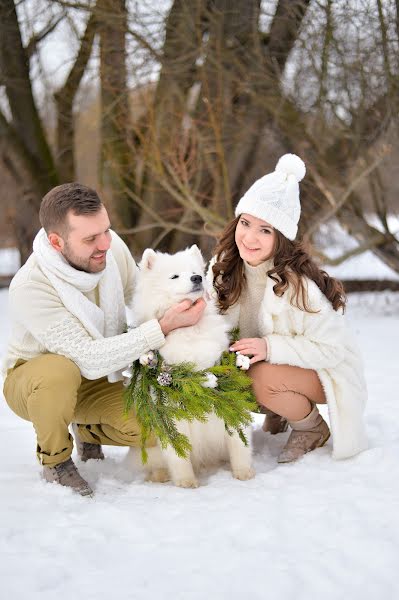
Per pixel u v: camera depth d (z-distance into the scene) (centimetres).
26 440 378
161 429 288
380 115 853
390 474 293
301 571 214
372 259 1344
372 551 226
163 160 856
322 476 297
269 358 316
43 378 283
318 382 325
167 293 304
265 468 326
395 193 1056
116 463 339
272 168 952
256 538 238
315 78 861
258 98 867
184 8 846
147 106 882
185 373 292
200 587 206
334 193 885
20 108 1070
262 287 338
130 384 301
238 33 866
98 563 222
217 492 285
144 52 882
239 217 336
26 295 292
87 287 298
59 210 283
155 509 266
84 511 265
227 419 291
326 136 921
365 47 813
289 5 821
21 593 206
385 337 713
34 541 239
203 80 860
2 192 1216
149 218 1030
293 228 319
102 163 1034
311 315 316
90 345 288
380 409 412
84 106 1095
